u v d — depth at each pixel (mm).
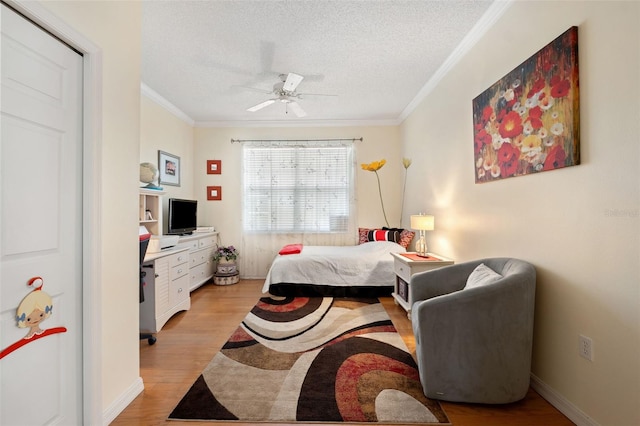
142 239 2160
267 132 4773
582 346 1427
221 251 4543
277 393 1702
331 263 3652
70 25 1223
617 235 1262
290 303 3369
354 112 4367
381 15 2148
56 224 1215
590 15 1363
